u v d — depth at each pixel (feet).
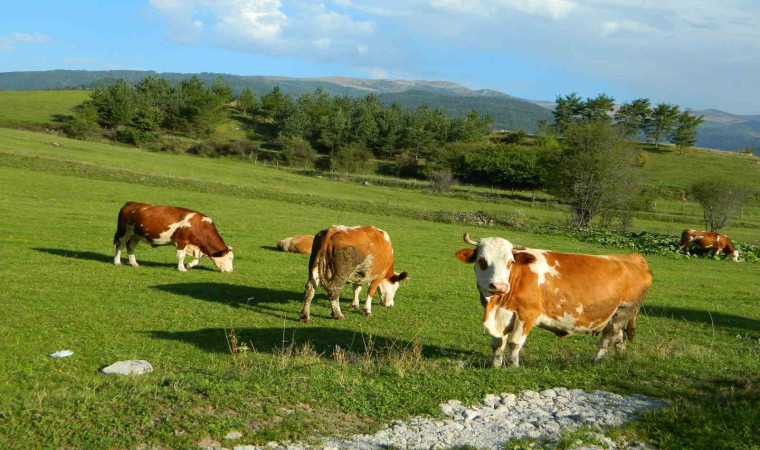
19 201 98.32
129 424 19.36
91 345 32.07
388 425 20.92
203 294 48.96
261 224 105.40
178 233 58.44
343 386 23.76
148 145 322.96
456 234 120.26
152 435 18.78
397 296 55.72
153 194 129.08
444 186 234.58
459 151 329.31
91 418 19.75
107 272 54.39
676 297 66.54
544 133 524.11
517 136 464.65
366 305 45.98
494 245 28.48
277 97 501.15
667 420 21.66
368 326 41.91
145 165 196.44
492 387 24.89
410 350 34.19
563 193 168.66
